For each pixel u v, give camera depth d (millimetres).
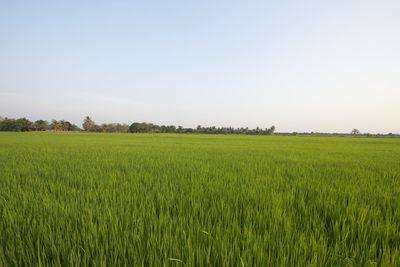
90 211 3211
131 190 4727
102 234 2559
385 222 3068
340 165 9461
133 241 2396
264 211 3365
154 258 2109
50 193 4508
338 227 2916
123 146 20906
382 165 9547
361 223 3000
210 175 6609
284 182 5754
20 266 2053
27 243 2426
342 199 4242
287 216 3256
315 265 2008
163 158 11219
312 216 3326
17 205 3674
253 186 5207
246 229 2680
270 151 17203
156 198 4195
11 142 25297
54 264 2061
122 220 2990
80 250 2311
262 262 2090
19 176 6246
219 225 2809
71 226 2873
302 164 9609
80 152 14109
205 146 22875
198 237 2510
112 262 2066
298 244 2391
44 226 2754
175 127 130125
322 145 28906
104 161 9766
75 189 4785
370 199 4262
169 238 2422
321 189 4879
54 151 14656
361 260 2123
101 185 5105
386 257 2105
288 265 2113
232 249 2254
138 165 8555
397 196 4402
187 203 3805
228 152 15664
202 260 2051
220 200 3982
